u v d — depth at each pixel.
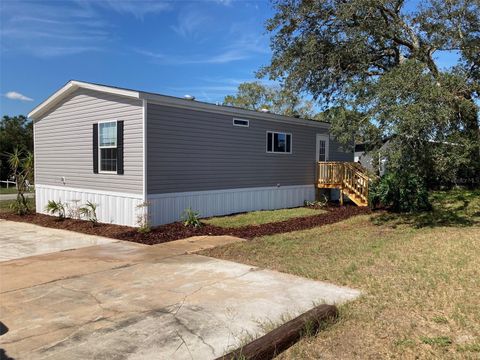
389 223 10.93
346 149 13.72
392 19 13.42
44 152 12.66
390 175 13.21
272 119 13.50
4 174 28.42
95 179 10.84
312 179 15.66
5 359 3.28
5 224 11.09
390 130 8.95
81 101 11.12
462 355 3.32
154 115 9.66
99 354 3.36
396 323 3.98
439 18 11.52
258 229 9.85
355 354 3.39
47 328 3.90
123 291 5.06
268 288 5.15
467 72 10.82
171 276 5.75
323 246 7.77
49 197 12.53
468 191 16.03
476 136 10.27
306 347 3.52
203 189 11.14
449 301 4.54
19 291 5.07
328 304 4.41
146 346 3.50
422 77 8.92
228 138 11.89
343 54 14.29
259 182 13.16
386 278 5.49
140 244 8.16
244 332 3.78
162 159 9.91
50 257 7.00
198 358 3.29
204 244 8.05
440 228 9.80
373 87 9.76
